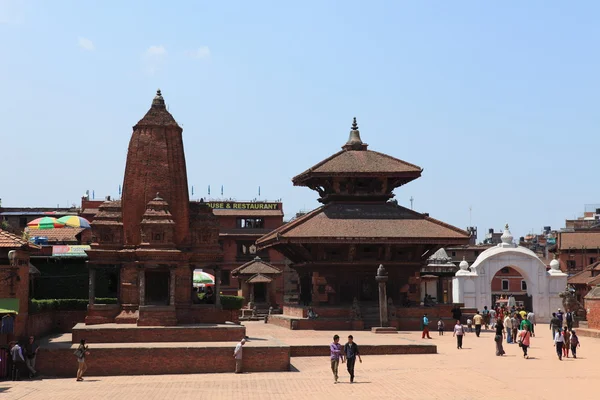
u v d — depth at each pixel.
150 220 46.25
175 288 47.34
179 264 47.97
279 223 126.25
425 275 95.38
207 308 48.03
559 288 87.69
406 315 69.12
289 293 123.50
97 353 40.41
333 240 67.75
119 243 48.03
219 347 41.62
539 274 87.69
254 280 94.00
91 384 37.31
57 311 52.75
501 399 32.53
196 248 48.84
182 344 42.41
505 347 55.25
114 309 47.09
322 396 33.66
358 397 33.31
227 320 48.44
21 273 42.91
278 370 42.16
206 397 33.44
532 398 32.72
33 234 99.25
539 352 51.59
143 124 49.09
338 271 70.19
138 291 47.00
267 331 63.94
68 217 76.94
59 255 57.97
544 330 74.75
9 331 41.03
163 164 48.72
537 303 87.19
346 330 65.69
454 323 69.06
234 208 125.81
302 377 39.72
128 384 37.25
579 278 114.06
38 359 39.97
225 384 37.19
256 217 125.25
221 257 49.00
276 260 123.88
